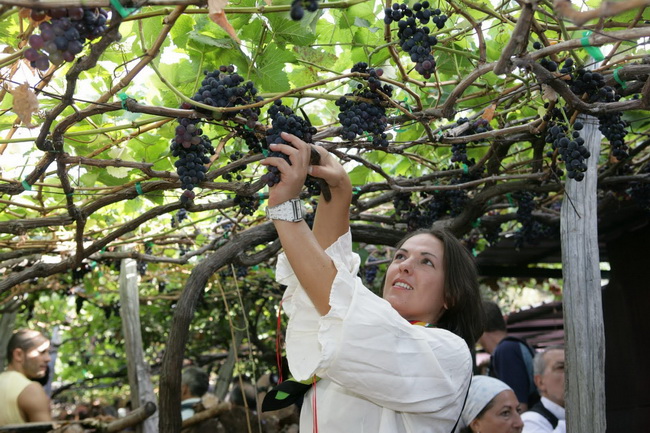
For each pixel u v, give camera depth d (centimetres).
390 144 276
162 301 746
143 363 458
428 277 229
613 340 472
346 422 199
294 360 200
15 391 411
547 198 411
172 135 265
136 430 414
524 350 423
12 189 232
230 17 231
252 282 642
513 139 310
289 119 198
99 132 231
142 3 156
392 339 187
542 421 373
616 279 474
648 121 344
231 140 307
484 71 222
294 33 232
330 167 206
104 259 433
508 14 236
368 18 261
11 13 162
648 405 445
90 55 171
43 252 369
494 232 421
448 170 341
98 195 301
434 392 194
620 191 376
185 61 246
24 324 863
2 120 234
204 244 465
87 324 881
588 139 265
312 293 190
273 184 192
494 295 954
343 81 271
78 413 870
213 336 784
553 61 229
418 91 323
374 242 376
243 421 438
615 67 243
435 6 262
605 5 114
